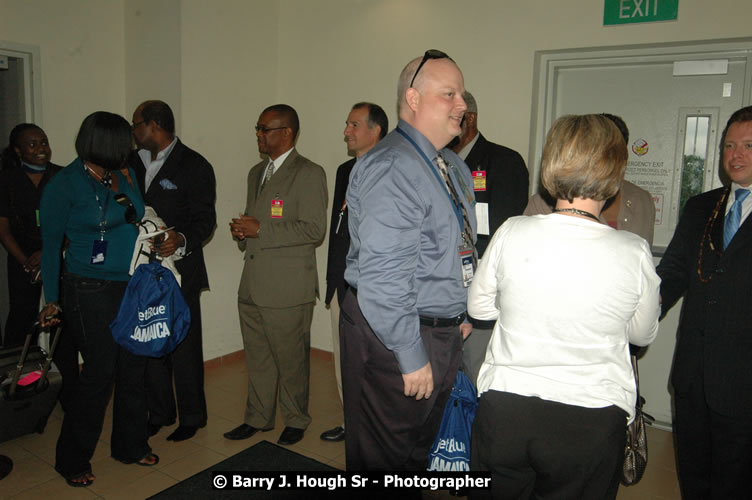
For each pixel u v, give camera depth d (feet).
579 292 3.94
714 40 9.27
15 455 8.61
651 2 9.48
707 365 5.95
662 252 10.46
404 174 4.67
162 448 8.95
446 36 11.44
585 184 4.01
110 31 11.96
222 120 12.35
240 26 12.58
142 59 11.96
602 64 10.58
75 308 7.38
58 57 11.10
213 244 12.46
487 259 4.54
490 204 8.28
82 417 7.59
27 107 10.75
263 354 9.38
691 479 6.44
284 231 8.73
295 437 9.18
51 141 11.11
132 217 7.54
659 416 10.47
